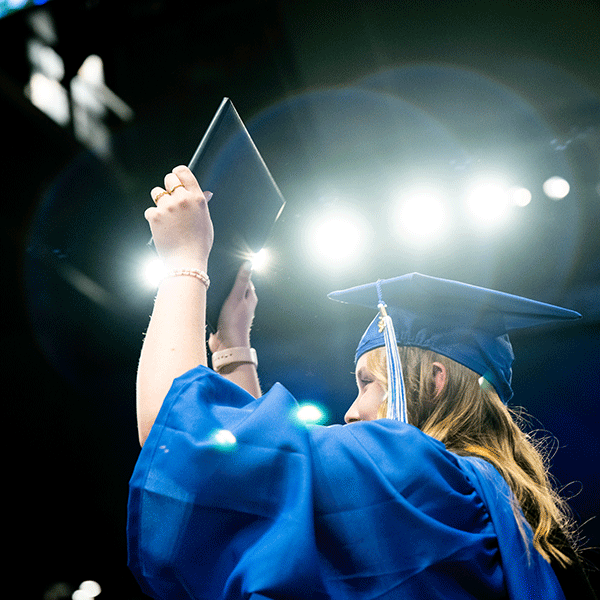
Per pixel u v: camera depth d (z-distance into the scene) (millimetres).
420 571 853
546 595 936
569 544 1081
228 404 970
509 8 4840
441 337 1281
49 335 7207
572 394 5922
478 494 969
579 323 5965
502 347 1318
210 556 846
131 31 5180
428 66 5305
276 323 6539
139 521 856
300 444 900
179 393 917
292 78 5504
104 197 6121
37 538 7324
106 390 7566
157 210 1070
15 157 5809
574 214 5477
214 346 1496
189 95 5637
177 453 871
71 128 5641
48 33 5164
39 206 6105
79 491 7512
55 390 7516
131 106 5684
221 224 1343
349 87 5523
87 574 7332
